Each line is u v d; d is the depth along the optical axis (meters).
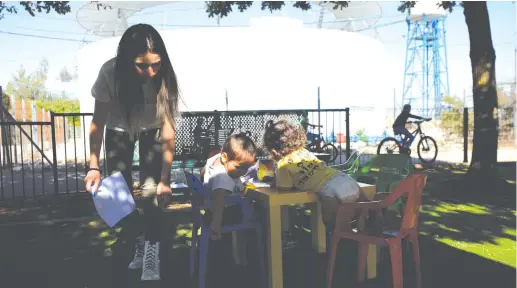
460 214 5.88
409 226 3.03
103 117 3.18
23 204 6.89
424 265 3.88
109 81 3.12
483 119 7.82
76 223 5.67
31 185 8.87
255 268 3.90
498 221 5.50
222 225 3.31
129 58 2.97
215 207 3.13
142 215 3.47
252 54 19.89
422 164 11.44
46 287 3.54
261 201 3.19
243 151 3.32
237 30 19.81
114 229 5.34
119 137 3.32
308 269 3.82
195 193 3.41
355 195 3.15
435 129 18.36
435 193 7.41
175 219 5.79
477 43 7.84
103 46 19.44
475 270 3.75
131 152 3.40
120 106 3.15
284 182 3.19
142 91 3.16
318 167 3.23
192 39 19.59
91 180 2.99
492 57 7.80
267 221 3.14
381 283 3.47
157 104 3.20
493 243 4.56
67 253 4.44
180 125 7.50
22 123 7.23
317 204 4.10
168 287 3.49
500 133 17.34
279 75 20.16
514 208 6.23
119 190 2.98
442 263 3.93
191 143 7.56
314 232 4.18
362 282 3.47
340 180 3.13
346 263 3.94
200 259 3.23
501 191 7.48
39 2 9.61
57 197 7.34
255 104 19.94
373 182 4.69
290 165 3.21
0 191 8.15
